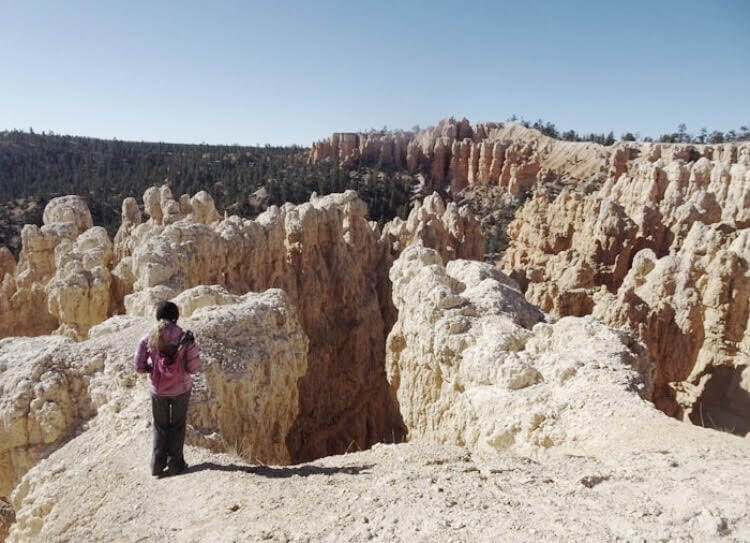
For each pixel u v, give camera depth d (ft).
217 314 55.36
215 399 43.14
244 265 110.22
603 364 43.57
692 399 97.14
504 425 41.11
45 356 46.80
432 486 26.84
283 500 27.61
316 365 115.96
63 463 37.35
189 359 31.45
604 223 157.79
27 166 488.85
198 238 96.84
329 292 124.36
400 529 22.94
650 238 158.40
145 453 34.88
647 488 24.88
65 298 88.79
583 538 20.67
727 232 126.00
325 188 384.88
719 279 99.25
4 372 46.78
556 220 192.44
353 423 116.88
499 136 481.46
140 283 84.84
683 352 102.63
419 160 458.91
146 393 42.42
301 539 23.48
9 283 122.21
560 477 27.32
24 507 34.14
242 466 32.94
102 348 48.75
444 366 57.16
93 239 113.29
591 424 36.14
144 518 27.96
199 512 27.61
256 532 24.67
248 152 604.08
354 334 123.03
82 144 585.22
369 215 361.71
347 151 480.23
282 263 119.75
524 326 62.34
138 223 144.05
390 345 78.07
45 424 42.86
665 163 233.55
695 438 31.37
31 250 122.11
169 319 31.78
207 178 447.01
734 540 19.92
